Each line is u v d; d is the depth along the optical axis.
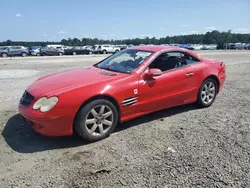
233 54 29.14
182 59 5.32
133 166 3.24
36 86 4.17
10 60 23.23
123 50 5.74
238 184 2.85
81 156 3.54
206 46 57.72
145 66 4.61
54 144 3.92
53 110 3.63
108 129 4.14
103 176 3.02
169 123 4.79
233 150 3.66
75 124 3.85
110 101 4.10
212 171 3.11
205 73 5.53
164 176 3.01
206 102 5.75
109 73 4.55
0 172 3.13
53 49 38.44
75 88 3.84
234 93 7.32
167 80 4.81
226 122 4.82
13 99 6.52
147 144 3.89
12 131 4.38
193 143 3.90
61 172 3.12
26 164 3.32
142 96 4.48
